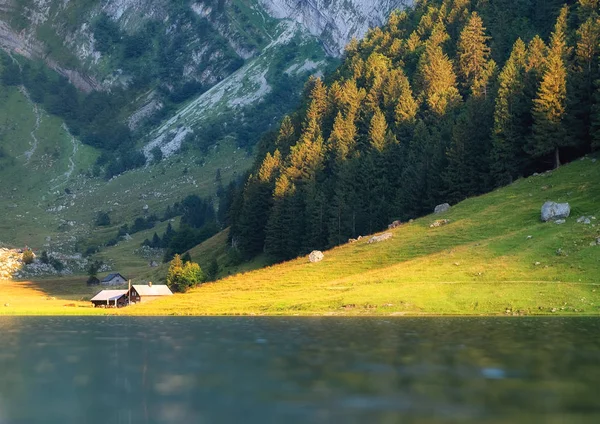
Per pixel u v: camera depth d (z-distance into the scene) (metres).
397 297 107.56
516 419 36.38
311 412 38.56
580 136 154.25
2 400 43.75
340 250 154.50
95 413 39.91
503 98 160.88
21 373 53.53
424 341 68.50
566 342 66.31
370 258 139.00
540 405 39.34
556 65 153.88
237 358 59.44
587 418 36.50
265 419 37.28
